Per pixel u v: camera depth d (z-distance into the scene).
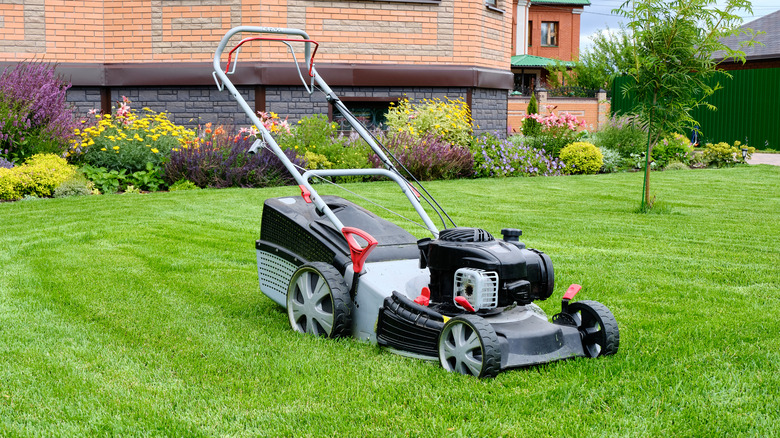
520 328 3.62
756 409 3.20
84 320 4.58
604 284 5.66
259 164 11.91
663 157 17.56
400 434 2.90
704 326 4.53
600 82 39.47
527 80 42.84
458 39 15.30
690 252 7.03
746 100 26.39
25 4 13.88
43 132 11.27
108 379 3.51
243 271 6.14
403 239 4.54
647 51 9.79
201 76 14.17
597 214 9.56
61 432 2.91
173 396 3.29
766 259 6.71
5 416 3.07
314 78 5.04
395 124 14.48
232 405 3.19
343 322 4.05
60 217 8.55
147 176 11.52
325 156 12.91
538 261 3.72
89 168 11.33
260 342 4.13
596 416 3.08
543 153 15.91
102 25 14.30
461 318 3.43
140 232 7.75
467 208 9.93
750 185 13.35
